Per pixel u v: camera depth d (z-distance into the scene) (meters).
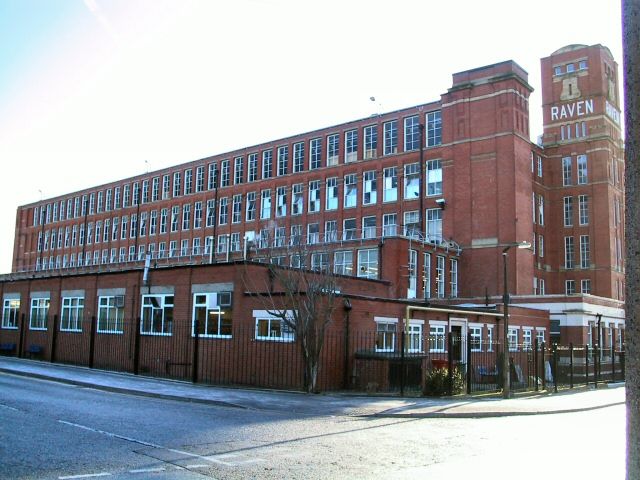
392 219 56.03
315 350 21.27
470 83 52.09
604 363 36.94
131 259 81.50
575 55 62.19
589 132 60.31
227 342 24.22
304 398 19.05
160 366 26.64
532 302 45.06
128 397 17.80
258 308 23.66
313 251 34.19
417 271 44.91
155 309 27.67
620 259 60.72
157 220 79.75
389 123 58.19
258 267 24.75
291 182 64.88
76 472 8.04
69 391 18.34
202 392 19.27
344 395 20.52
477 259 49.75
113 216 86.12
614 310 49.16
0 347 35.72
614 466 9.23
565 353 39.28
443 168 52.94
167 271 27.45
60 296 33.31
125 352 28.33
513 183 48.88
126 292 29.20
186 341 25.73
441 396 21.34
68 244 92.19
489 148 50.50
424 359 24.38
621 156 63.47
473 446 11.15
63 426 11.50
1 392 16.81
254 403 17.16
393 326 26.47
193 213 75.31
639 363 4.41
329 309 21.61
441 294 48.03
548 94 63.31
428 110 55.12
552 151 61.94
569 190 60.59
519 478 8.30
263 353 23.08
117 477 7.85
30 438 10.18
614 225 59.88
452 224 51.59
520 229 49.25
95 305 30.86
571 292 59.12
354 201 59.16
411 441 11.61
